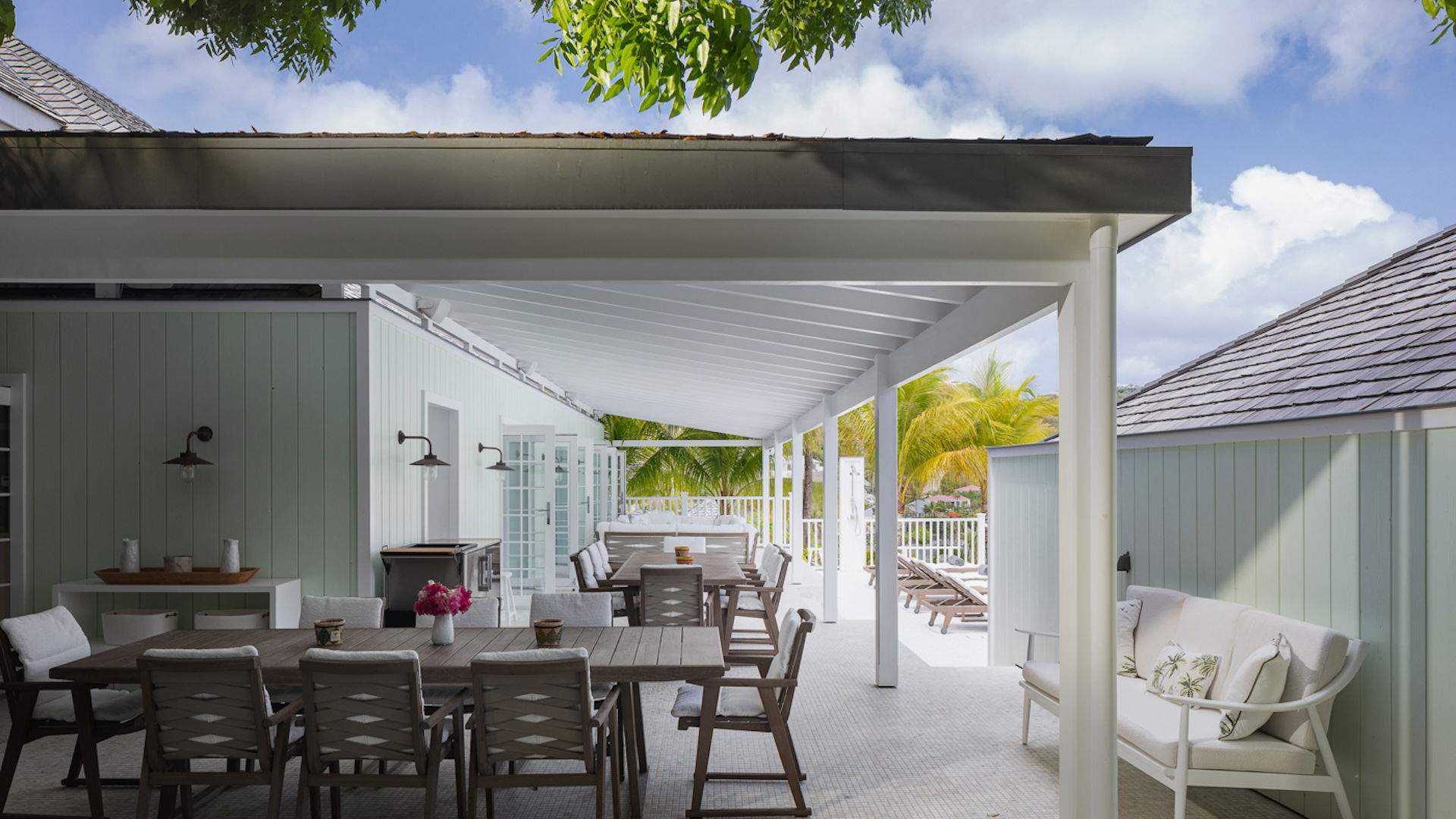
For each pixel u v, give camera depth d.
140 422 7.04
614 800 4.43
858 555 14.58
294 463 6.99
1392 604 4.01
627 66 3.62
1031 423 21.03
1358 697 4.20
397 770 5.33
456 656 4.48
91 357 7.07
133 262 3.64
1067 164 3.45
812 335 6.98
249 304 7.02
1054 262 3.75
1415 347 4.51
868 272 3.70
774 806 4.65
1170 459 5.86
